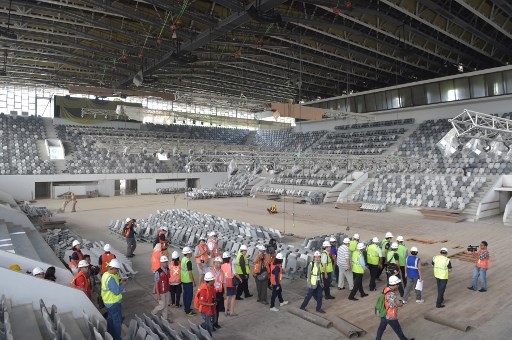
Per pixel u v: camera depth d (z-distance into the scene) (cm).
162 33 2608
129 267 1279
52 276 937
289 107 2534
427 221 2506
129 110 2808
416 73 3922
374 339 830
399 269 1080
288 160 2967
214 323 878
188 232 1772
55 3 2128
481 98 3488
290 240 1914
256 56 3133
